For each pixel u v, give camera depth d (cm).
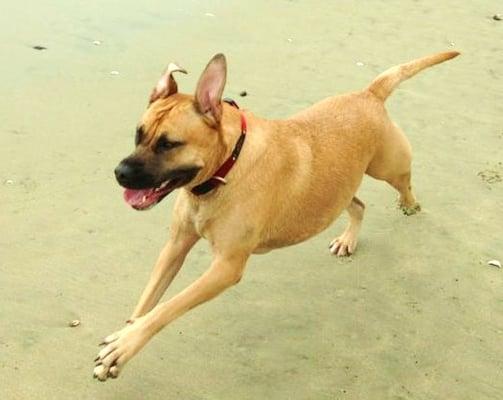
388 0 472
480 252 258
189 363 204
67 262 231
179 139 181
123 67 341
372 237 261
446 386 207
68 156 278
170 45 367
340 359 212
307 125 216
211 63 181
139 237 245
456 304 235
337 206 221
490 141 322
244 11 419
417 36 420
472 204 282
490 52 411
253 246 197
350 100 229
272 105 326
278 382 203
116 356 180
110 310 216
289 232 213
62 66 336
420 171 298
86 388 193
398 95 354
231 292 230
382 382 206
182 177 185
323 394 201
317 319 224
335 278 241
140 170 181
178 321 217
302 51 381
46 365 197
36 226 244
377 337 221
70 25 373
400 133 240
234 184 190
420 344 220
